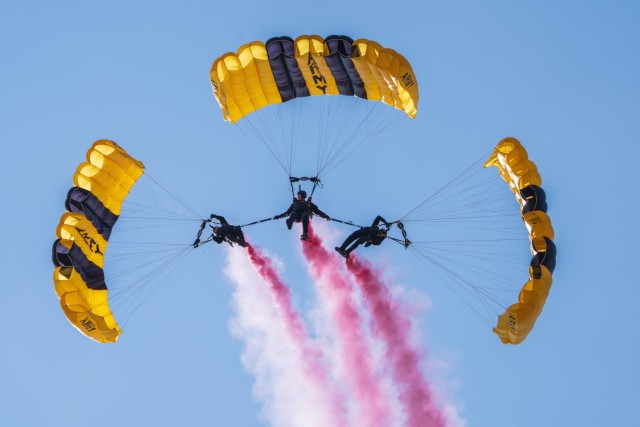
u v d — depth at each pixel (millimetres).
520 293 57844
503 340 59844
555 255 59312
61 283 58625
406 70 59281
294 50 59844
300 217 60344
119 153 60656
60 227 59406
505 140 61344
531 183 60906
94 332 58125
